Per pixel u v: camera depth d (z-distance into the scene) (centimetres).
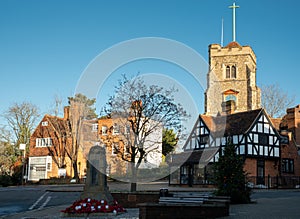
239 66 4950
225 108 3831
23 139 3981
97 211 1062
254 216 968
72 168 3625
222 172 1408
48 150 3784
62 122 3662
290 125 3872
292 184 2958
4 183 3334
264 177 2850
